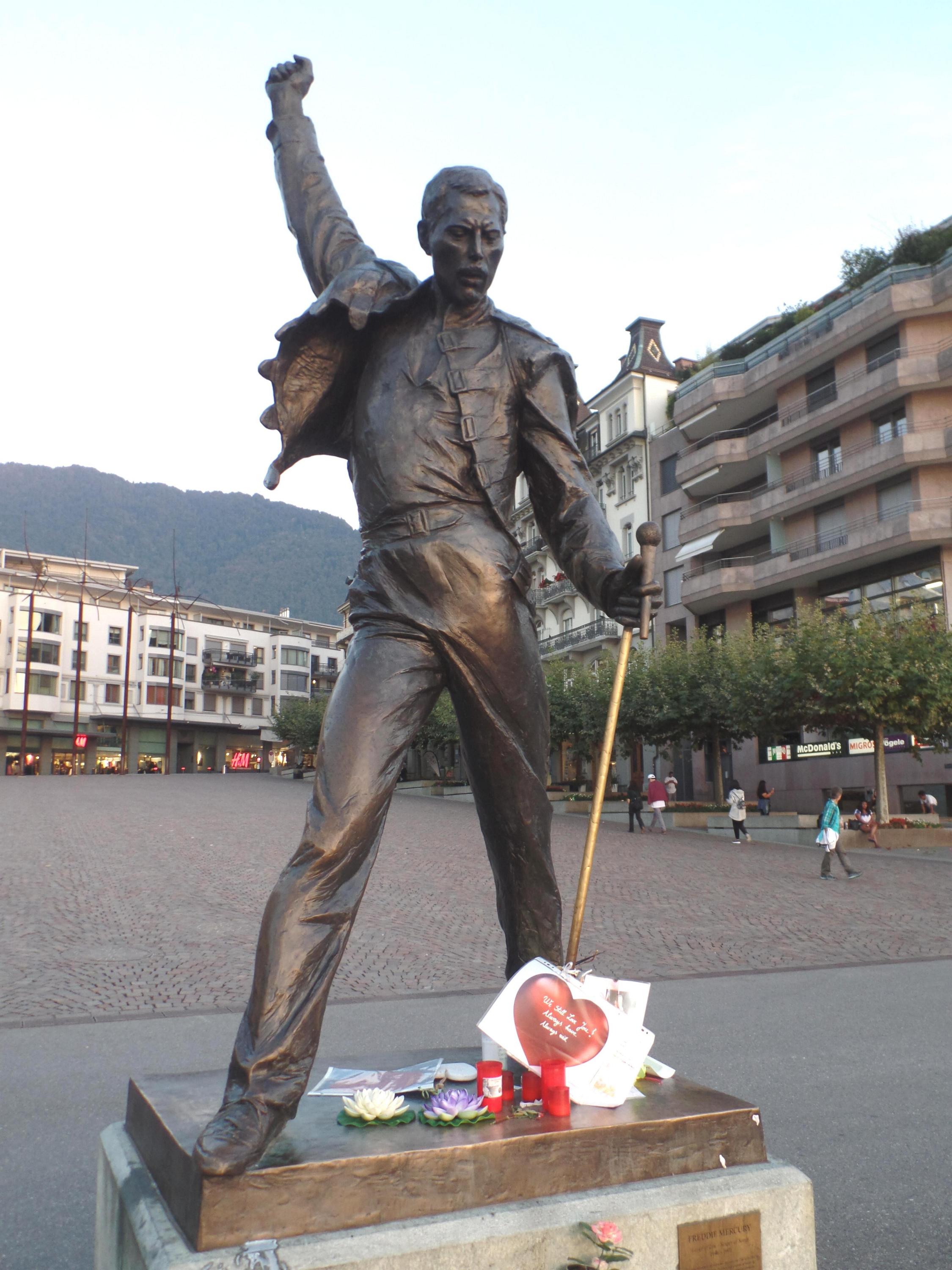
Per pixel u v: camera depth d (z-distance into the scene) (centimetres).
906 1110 450
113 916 1154
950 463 3019
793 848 2162
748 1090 485
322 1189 184
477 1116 211
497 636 250
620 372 4703
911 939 1045
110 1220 226
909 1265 295
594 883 1488
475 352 265
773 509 3531
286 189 324
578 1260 192
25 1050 586
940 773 2970
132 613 8081
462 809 3309
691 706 2923
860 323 3189
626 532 4522
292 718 6494
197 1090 236
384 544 256
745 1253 206
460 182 256
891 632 2438
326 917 214
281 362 265
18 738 7350
